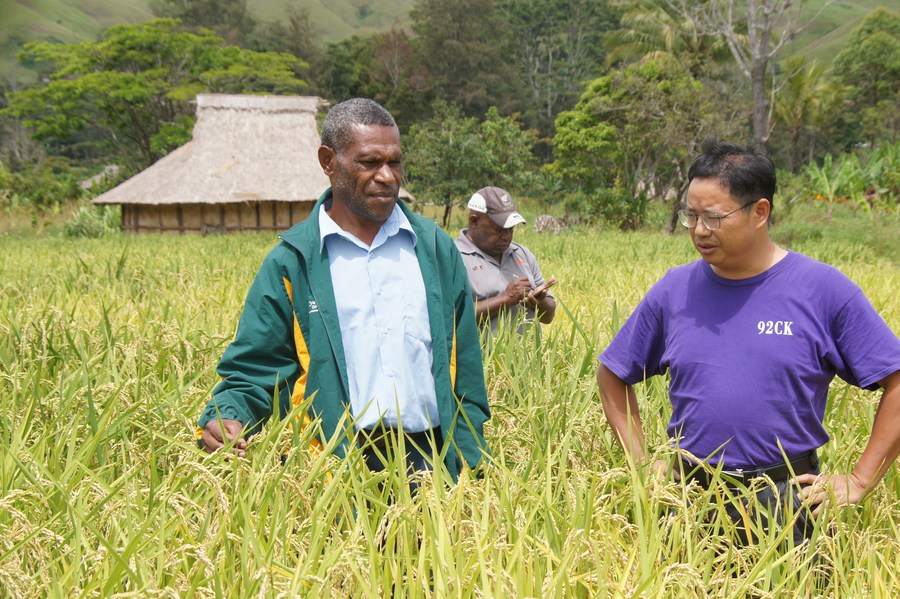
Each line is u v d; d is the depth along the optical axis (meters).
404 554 2.53
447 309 3.34
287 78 53.62
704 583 2.53
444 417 3.26
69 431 3.28
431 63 84.06
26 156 70.62
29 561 2.51
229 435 3.07
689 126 29.20
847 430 3.72
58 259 12.70
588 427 3.55
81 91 45.81
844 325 2.92
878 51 73.88
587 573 2.35
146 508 2.81
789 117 53.03
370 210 3.13
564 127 39.31
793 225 22.48
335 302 3.19
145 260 12.69
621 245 18.69
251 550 2.49
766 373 2.94
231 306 6.39
